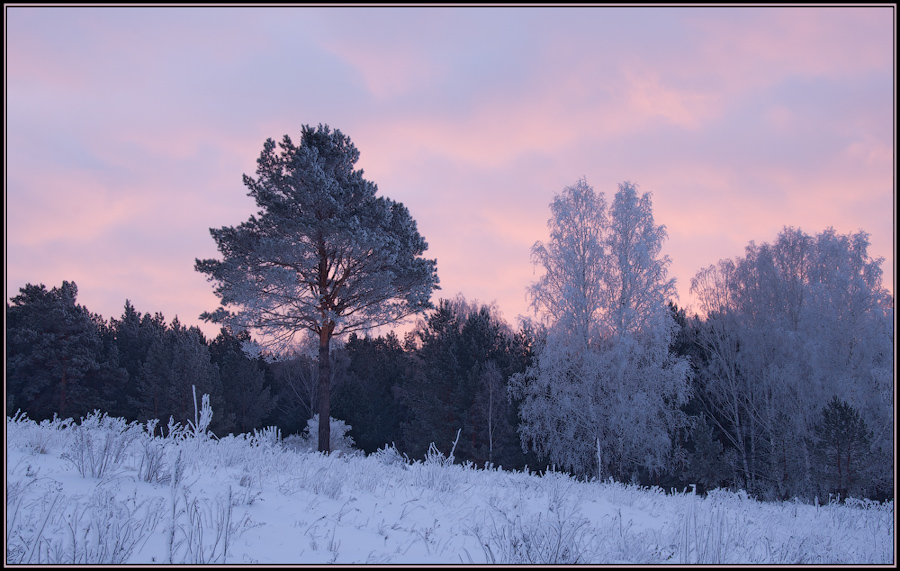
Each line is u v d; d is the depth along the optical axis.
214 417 35.72
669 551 4.53
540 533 4.14
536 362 23.00
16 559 2.67
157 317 53.25
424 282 19.94
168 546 2.94
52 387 35.34
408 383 34.81
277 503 4.56
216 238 18.38
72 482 4.12
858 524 8.40
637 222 22.92
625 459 20.72
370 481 6.27
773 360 25.02
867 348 22.50
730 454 23.27
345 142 21.03
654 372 21.05
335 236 17.97
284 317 18.80
